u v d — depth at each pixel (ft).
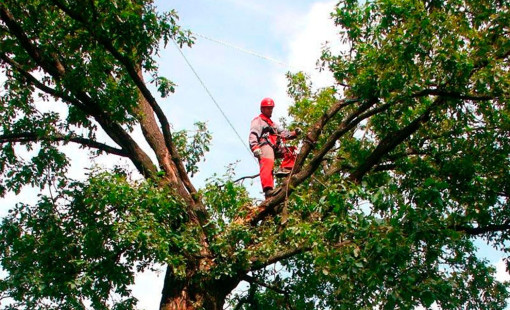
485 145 36.35
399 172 38.19
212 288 33.40
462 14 33.30
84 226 33.35
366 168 35.37
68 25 35.88
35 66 38.55
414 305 27.96
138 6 32.45
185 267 31.53
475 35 32.17
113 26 32.19
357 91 33.01
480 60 32.45
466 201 36.47
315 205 31.22
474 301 41.11
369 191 30.45
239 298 38.22
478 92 32.37
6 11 33.96
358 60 34.24
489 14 33.53
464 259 40.75
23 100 39.45
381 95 31.76
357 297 29.55
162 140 39.11
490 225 35.78
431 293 27.32
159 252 30.17
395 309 28.40
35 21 35.88
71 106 38.42
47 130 37.40
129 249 33.22
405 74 31.78
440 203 28.71
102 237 32.24
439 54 30.94
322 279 33.04
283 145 36.29
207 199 33.12
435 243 29.43
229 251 31.96
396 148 38.63
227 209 33.55
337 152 41.78
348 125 34.81
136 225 30.37
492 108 34.88
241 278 34.73
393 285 27.78
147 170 36.52
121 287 34.55
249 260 31.83
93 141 38.60
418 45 31.04
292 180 34.88
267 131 35.91
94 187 31.30
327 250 28.81
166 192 32.53
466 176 36.06
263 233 32.12
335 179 30.86
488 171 36.63
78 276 31.86
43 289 31.22
